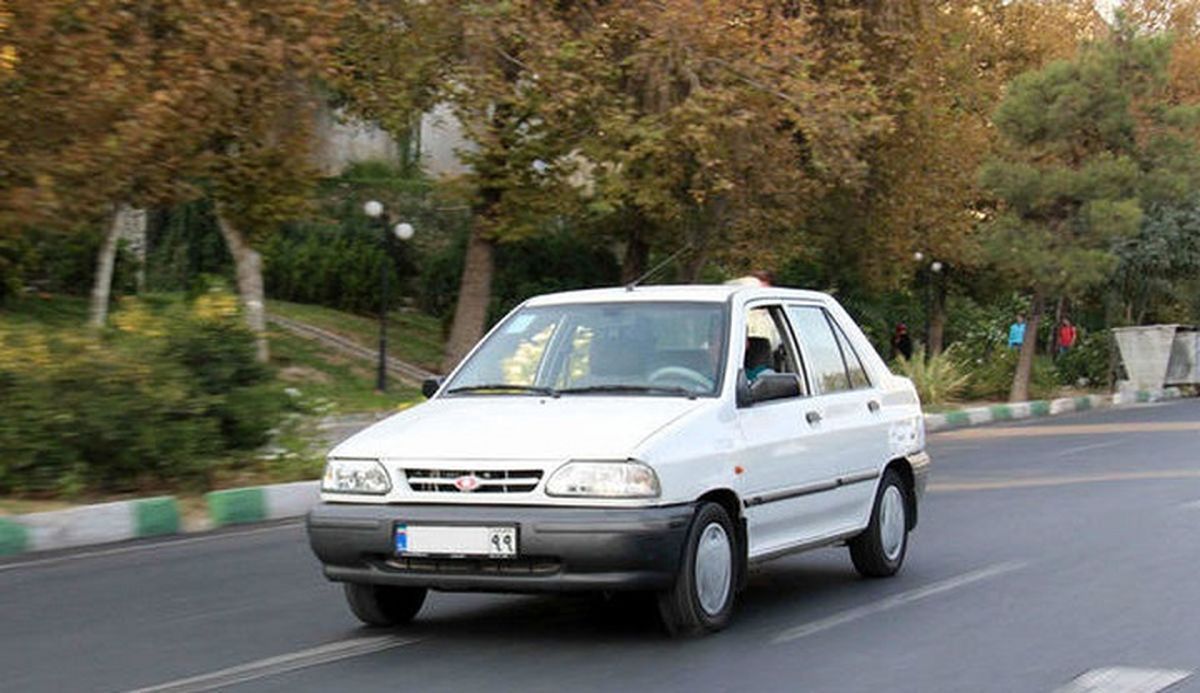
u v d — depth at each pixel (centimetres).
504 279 4091
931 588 1097
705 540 884
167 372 1598
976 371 4116
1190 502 1619
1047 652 875
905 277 4316
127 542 1412
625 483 830
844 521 1065
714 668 824
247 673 827
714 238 3472
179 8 1952
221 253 3947
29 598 1096
